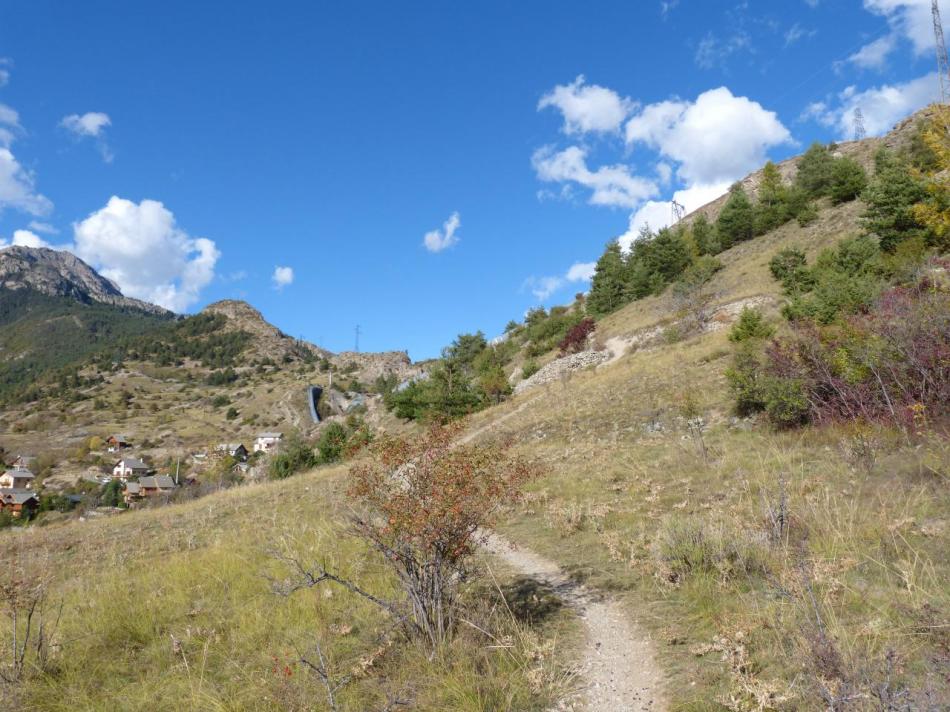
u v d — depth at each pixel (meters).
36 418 144.75
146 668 5.34
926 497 6.59
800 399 11.76
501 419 28.98
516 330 74.00
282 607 6.40
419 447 5.34
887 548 5.58
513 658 4.70
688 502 8.91
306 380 181.62
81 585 8.47
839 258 30.67
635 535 8.04
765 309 32.53
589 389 26.94
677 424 15.67
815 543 5.96
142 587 7.93
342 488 16.92
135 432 131.38
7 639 5.87
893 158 47.19
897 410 9.40
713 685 4.02
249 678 4.77
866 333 11.01
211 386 195.88
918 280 12.55
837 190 50.44
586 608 5.88
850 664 3.67
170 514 17.98
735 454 11.12
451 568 5.41
